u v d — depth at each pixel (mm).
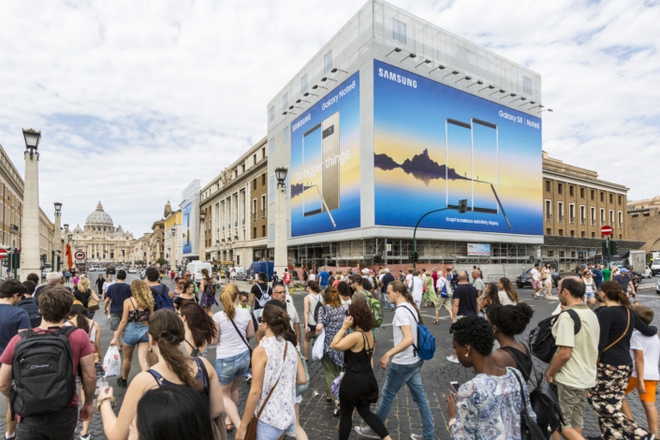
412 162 28250
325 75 32781
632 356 3990
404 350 3900
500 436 2064
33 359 2658
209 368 2365
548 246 45094
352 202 28406
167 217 110625
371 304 5836
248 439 2986
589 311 3459
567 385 3367
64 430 2838
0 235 42812
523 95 37312
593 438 3723
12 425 3807
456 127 31375
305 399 5398
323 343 5016
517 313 2744
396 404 5172
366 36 27922
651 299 18906
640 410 5043
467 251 32281
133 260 177375
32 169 12547
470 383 2150
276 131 41562
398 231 27203
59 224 26375
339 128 30281
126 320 5508
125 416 2039
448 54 31656
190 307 4055
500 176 34531
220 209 66250
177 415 1304
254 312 6559
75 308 4328
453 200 30656
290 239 37250
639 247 57219
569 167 49938
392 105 27641
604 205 52969
